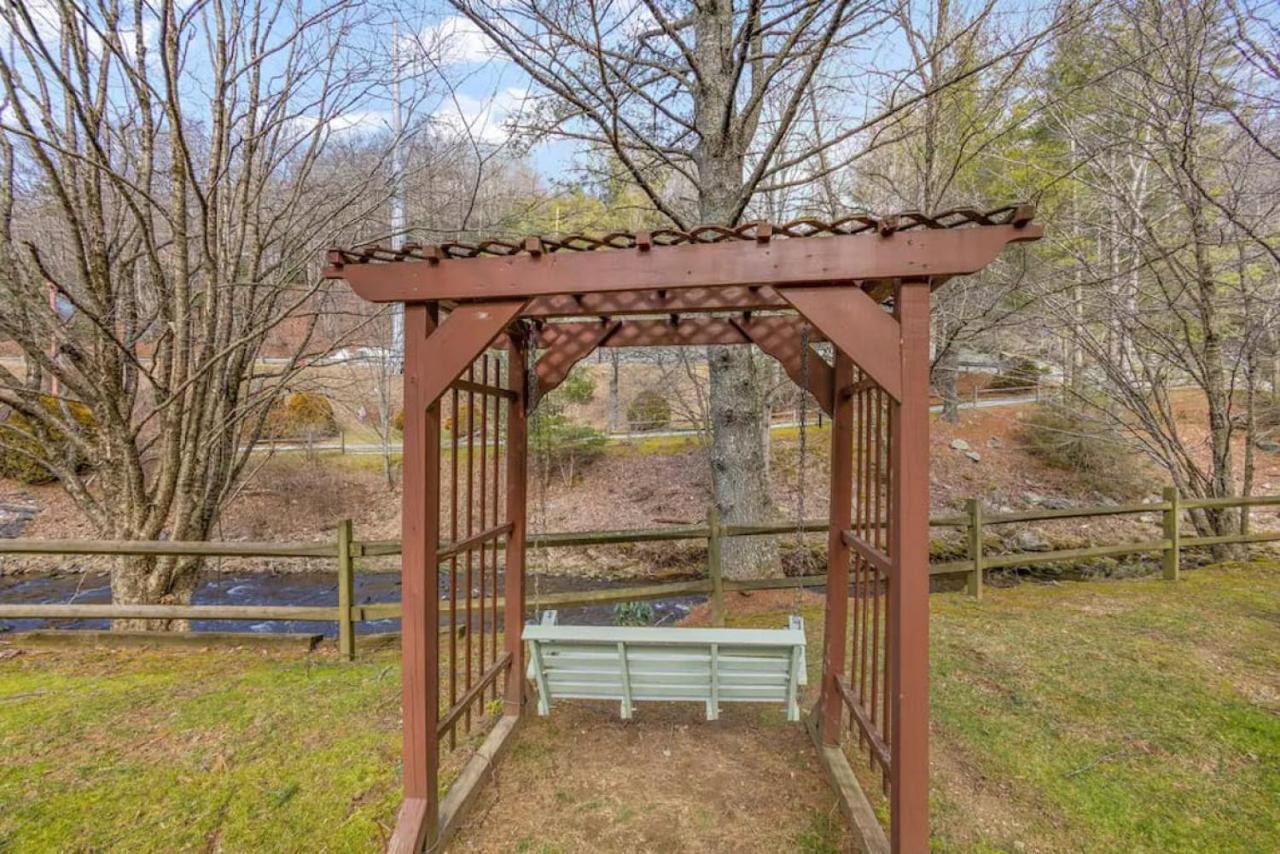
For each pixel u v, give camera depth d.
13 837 1.96
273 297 4.52
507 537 2.78
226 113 4.23
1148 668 3.21
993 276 6.01
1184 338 5.84
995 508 9.34
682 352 8.57
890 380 1.68
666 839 2.00
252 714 2.79
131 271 4.43
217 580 7.54
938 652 3.44
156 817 2.07
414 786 1.90
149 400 6.09
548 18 3.21
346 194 4.77
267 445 10.48
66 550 3.44
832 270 1.68
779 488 9.75
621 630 2.29
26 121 3.59
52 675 3.26
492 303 1.87
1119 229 5.76
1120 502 9.44
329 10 4.13
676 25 4.35
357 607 3.50
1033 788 2.24
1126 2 4.63
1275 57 4.22
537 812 2.15
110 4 3.77
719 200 4.29
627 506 9.97
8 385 4.11
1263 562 5.38
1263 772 2.31
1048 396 9.20
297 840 1.96
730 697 2.41
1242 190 4.87
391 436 12.67
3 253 3.83
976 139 5.65
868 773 2.36
